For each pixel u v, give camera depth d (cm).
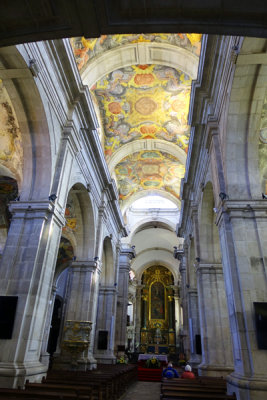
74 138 934
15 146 898
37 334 688
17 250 720
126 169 1950
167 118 1518
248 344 585
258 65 645
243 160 740
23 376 595
